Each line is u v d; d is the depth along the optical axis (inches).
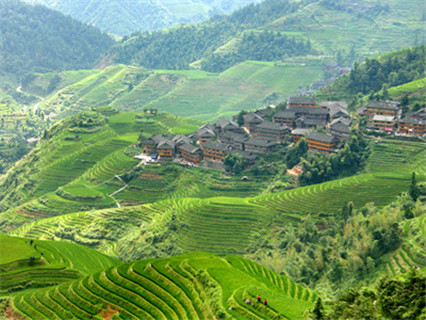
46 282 5290.4
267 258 6294.3
